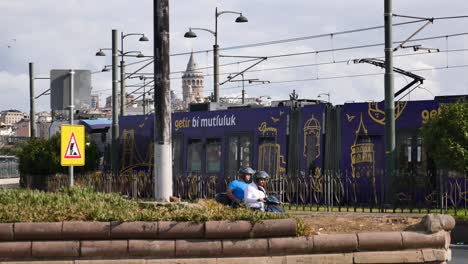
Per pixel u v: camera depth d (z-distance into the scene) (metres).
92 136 42.66
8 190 12.51
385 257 9.16
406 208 24.22
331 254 9.12
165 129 11.68
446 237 9.40
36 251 8.99
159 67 11.66
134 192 31.48
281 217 9.51
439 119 23.20
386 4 25.39
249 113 31.95
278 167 30.41
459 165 22.70
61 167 38.41
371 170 26.67
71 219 9.48
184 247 9.01
